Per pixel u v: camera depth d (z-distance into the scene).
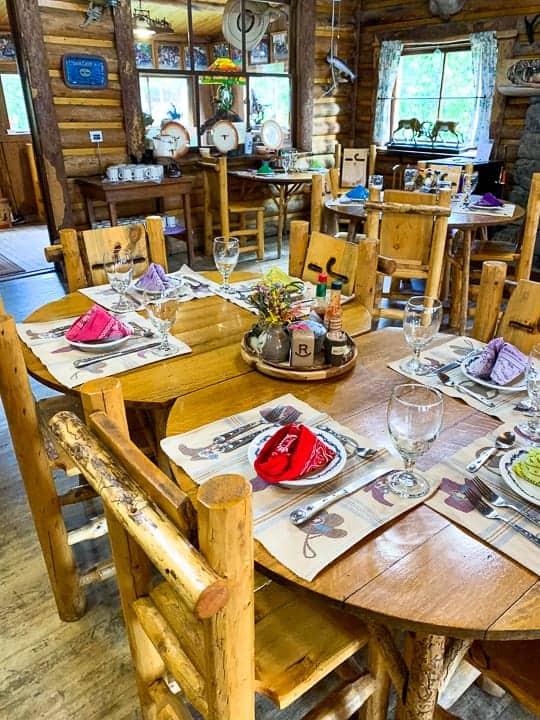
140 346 1.53
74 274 2.03
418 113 5.68
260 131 5.54
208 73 5.14
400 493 0.95
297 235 2.08
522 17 4.55
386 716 1.31
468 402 1.24
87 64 4.29
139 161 4.77
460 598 0.76
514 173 4.93
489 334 1.60
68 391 1.30
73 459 0.78
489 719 1.39
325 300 1.52
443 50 5.30
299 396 1.28
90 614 1.67
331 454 1.03
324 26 5.55
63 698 1.44
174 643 0.92
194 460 1.04
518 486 0.95
